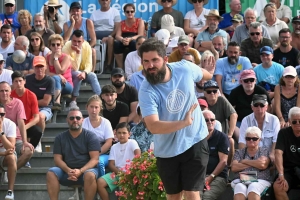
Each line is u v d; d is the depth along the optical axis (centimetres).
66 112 2164
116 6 2714
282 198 1705
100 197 1791
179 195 1242
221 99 1973
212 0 2719
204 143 1195
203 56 1923
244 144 1900
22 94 1980
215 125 1877
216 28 2480
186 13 2694
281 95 2039
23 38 2255
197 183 1196
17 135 1948
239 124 2053
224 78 2222
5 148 1838
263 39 2358
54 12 2581
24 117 1941
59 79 2139
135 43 2447
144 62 1149
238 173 1775
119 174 1677
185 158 1191
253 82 2047
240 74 2162
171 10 2650
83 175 1780
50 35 2383
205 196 1728
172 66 1174
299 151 1744
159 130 1142
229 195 1817
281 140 1756
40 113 2020
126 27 2538
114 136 1948
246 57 2241
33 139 1980
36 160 1973
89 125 1928
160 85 1162
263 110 1888
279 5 2730
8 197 1812
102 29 2628
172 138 1180
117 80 2059
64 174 1791
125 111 2023
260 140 1875
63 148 1809
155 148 1209
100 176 1814
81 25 2520
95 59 2367
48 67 2211
